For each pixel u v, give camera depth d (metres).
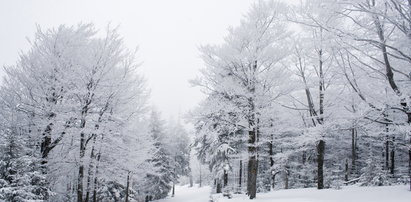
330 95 15.67
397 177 20.66
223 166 27.55
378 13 8.84
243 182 32.91
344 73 11.24
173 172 42.25
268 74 14.75
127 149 17.84
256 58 14.53
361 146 25.78
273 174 24.14
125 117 16.80
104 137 16.00
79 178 14.88
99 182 22.47
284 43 15.34
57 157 14.99
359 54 11.64
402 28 9.37
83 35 15.89
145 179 31.98
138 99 17.20
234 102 15.34
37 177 11.23
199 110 15.62
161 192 37.66
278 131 17.94
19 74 14.09
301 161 27.28
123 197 28.52
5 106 14.16
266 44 14.88
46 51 14.62
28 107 14.13
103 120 15.44
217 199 21.17
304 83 16.06
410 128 9.44
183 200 37.44
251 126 14.90
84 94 14.37
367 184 18.98
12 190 9.83
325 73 15.63
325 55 15.83
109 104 15.59
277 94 15.52
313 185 24.98
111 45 15.21
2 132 12.24
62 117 14.03
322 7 10.38
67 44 14.92
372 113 11.23
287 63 16.09
